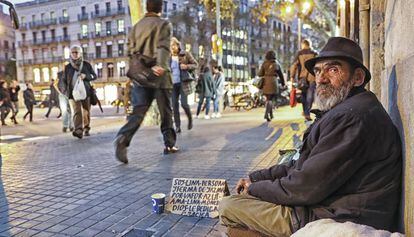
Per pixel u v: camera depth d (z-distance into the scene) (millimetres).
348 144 1991
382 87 2984
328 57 2311
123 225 3238
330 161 2010
